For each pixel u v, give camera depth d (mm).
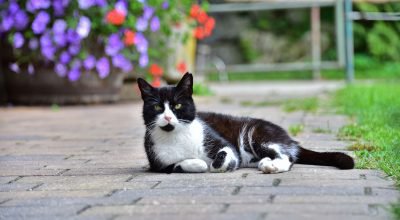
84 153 2789
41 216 1899
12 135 3322
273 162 2295
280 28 8711
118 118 3865
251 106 4258
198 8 4977
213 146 2385
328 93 5133
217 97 5109
